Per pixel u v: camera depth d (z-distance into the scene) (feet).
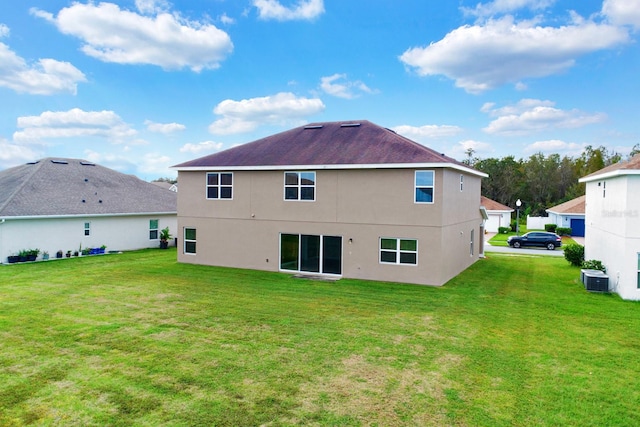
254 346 32.81
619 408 23.32
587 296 51.29
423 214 57.06
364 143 66.08
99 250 88.43
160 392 24.95
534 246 111.75
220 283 57.72
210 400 23.97
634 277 49.39
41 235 79.30
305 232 65.05
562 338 35.27
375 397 24.43
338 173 62.28
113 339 34.30
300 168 63.93
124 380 26.61
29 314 41.75
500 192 224.74
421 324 38.96
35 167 95.04
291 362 29.63
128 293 51.34
